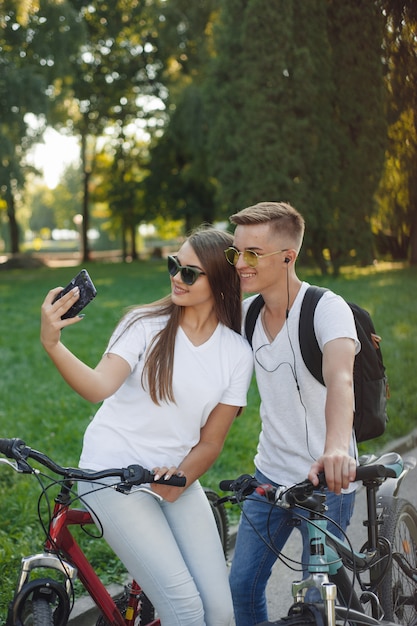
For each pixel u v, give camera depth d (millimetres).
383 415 2893
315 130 15906
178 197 37250
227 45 20531
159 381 2564
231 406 2738
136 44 37000
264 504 2918
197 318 2709
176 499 2678
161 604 2518
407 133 8273
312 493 2309
